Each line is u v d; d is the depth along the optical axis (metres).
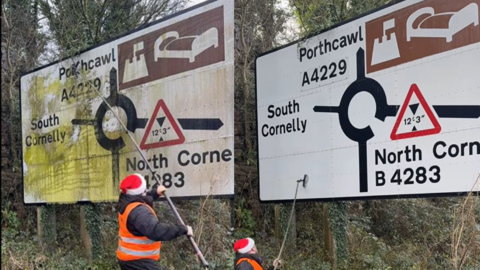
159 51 7.18
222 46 6.43
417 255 8.18
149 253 3.97
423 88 5.68
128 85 7.57
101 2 10.86
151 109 7.25
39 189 8.84
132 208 3.89
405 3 5.94
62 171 8.44
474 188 5.09
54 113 8.66
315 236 9.33
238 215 9.41
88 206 8.02
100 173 7.82
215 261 6.99
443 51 5.50
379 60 6.21
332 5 8.20
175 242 7.58
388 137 6.03
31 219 9.66
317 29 7.30
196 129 6.70
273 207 9.84
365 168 6.28
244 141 10.03
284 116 7.56
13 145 10.04
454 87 5.37
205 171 6.57
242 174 9.85
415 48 5.79
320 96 6.99
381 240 9.15
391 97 6.03
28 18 11.21
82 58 8.27
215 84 6.50
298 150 7.28
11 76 10.12
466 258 6.02
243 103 10.10
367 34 6.38
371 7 8.79
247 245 5.00
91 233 7.94
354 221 9.34
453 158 5.33
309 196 7.05
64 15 10.52
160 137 7.11
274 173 7.68
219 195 6.40
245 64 10.00
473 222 5.51
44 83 8.88
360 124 6.39
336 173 6.67
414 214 9.95
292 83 7.46
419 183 5.65
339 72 6.73
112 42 7.82
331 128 6.79
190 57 6.81
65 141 8.41
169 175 6.96
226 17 6.39
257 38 10.84
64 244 8.87
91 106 8.03
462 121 5.27
